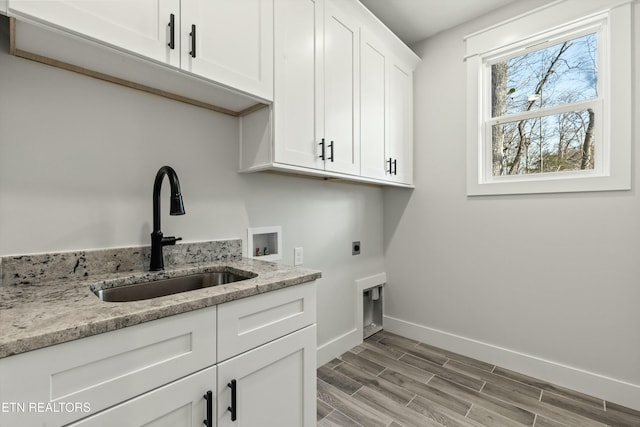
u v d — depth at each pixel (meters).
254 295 1.02
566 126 1.97
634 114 1.70
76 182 1.14
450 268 2.40
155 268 1.23
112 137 1.22
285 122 1.46
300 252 2.02
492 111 2.28
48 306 0.78
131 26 0.97
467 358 2.27
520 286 2.08
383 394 1.80
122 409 0.73
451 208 2.40
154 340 0.78
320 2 1.65
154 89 1.30
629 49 1.71
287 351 1.14
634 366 1.70
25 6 0.78
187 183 1.45
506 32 2.12
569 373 1.89
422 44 2.57
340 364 2.16
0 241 0.99
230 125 1.62
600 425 1.54
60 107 1.10
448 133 2.41
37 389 0.62
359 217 2.53
